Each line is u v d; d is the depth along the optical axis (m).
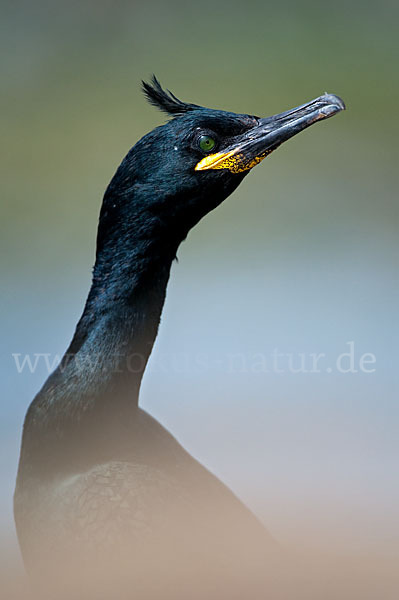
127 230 6.34
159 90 6.36
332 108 6.36
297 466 6.83
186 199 6.34
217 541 6.28
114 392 6.31
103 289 6.33
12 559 6.52
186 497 6.29
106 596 6.26
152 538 6.27
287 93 12.35
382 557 6.30
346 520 6.50
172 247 6.35
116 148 11.38
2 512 6.70
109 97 12.02
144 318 6.33
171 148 6.34
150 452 6.32
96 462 6.30
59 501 6.29
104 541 6.27
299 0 12.98
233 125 6.35
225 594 6.25
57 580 6.29
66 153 11.17
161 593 6.25
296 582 6.27
